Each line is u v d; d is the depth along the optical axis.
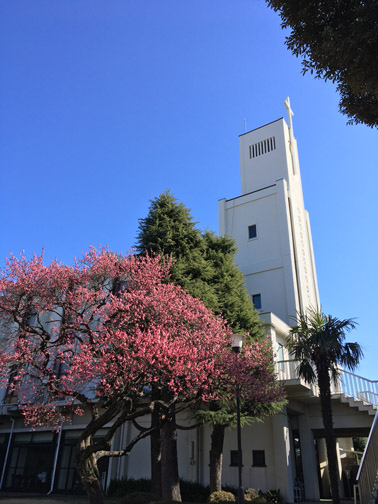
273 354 15.21
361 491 8.79
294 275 26.09
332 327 15.12
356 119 8.38
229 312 16.86
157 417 14.26
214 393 11.35
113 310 11.56
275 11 7.52
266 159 32.84
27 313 12.22
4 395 23.42
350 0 7.09
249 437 18.36
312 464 19.12
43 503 15.73
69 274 12.60
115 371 9.43
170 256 16.86
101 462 20.28
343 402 18.47
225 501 14.16
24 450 22.67
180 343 10.78
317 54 7.25
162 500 12.79
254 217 29.14
